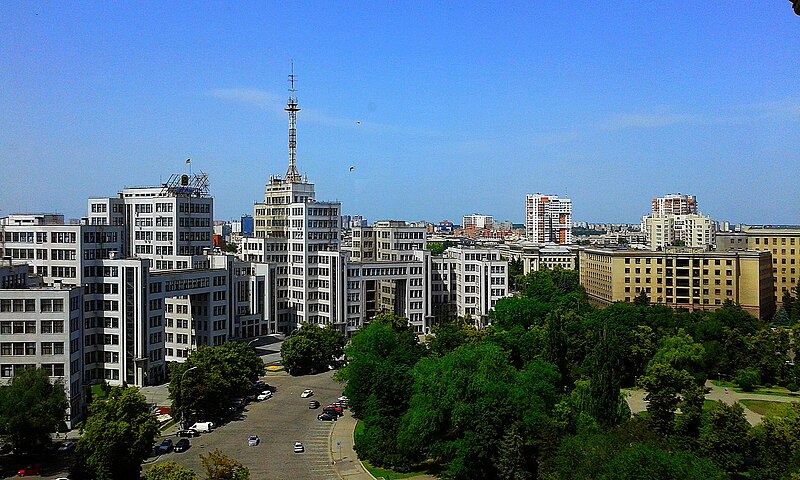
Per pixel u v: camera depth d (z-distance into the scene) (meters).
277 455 160.75
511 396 143.62
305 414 195.50
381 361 192.00
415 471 152.12
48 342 187.50
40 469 147.75
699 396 163.00
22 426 147.12
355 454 161.88
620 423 153.62
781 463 135.25
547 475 130.00
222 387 184.50
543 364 178.12
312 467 153.25
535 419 140.25
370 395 172.38
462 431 150.12
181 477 110.31
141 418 141.00
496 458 137.12
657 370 167.12
